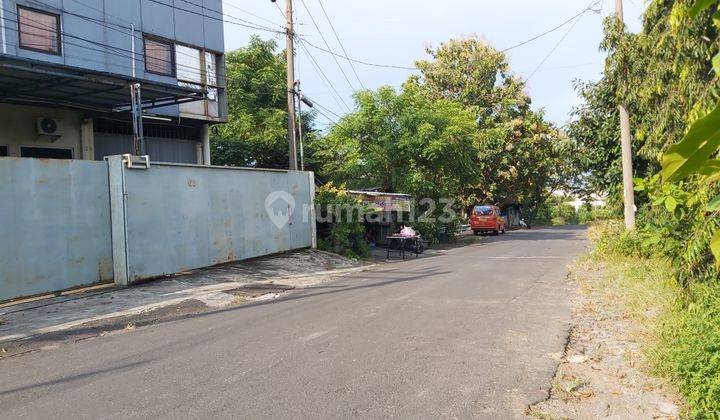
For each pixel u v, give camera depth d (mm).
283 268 13781
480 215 31406
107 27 13414
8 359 6078
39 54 11828
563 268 13062
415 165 24812
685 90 7082
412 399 4406
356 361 5488
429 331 6723
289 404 4340
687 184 6703
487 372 5066
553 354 5613
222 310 8812
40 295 9312
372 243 21906
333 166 25453
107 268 10469
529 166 39312
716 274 6109
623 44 11336
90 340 6895
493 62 37594
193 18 16078
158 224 11266
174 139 16438
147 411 4254
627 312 7426
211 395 4590
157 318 8195
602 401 4355
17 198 8961
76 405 4441
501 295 9305
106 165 10516
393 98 23984
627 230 13359
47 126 12844
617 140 15344
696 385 3998
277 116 23875
